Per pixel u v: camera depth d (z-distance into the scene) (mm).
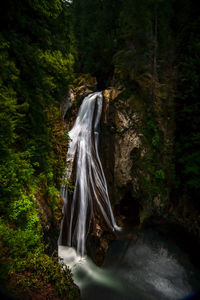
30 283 2852
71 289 3271
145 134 9328
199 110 8039
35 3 5316
